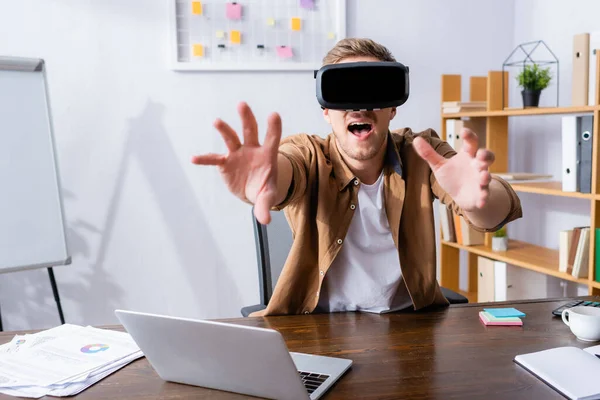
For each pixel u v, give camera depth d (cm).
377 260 152
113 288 259
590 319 113
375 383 96
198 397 94
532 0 285
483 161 98
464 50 293
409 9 282
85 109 249
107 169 253
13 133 215
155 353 97
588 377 94
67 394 95
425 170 151
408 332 121
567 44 263
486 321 124
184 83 258
